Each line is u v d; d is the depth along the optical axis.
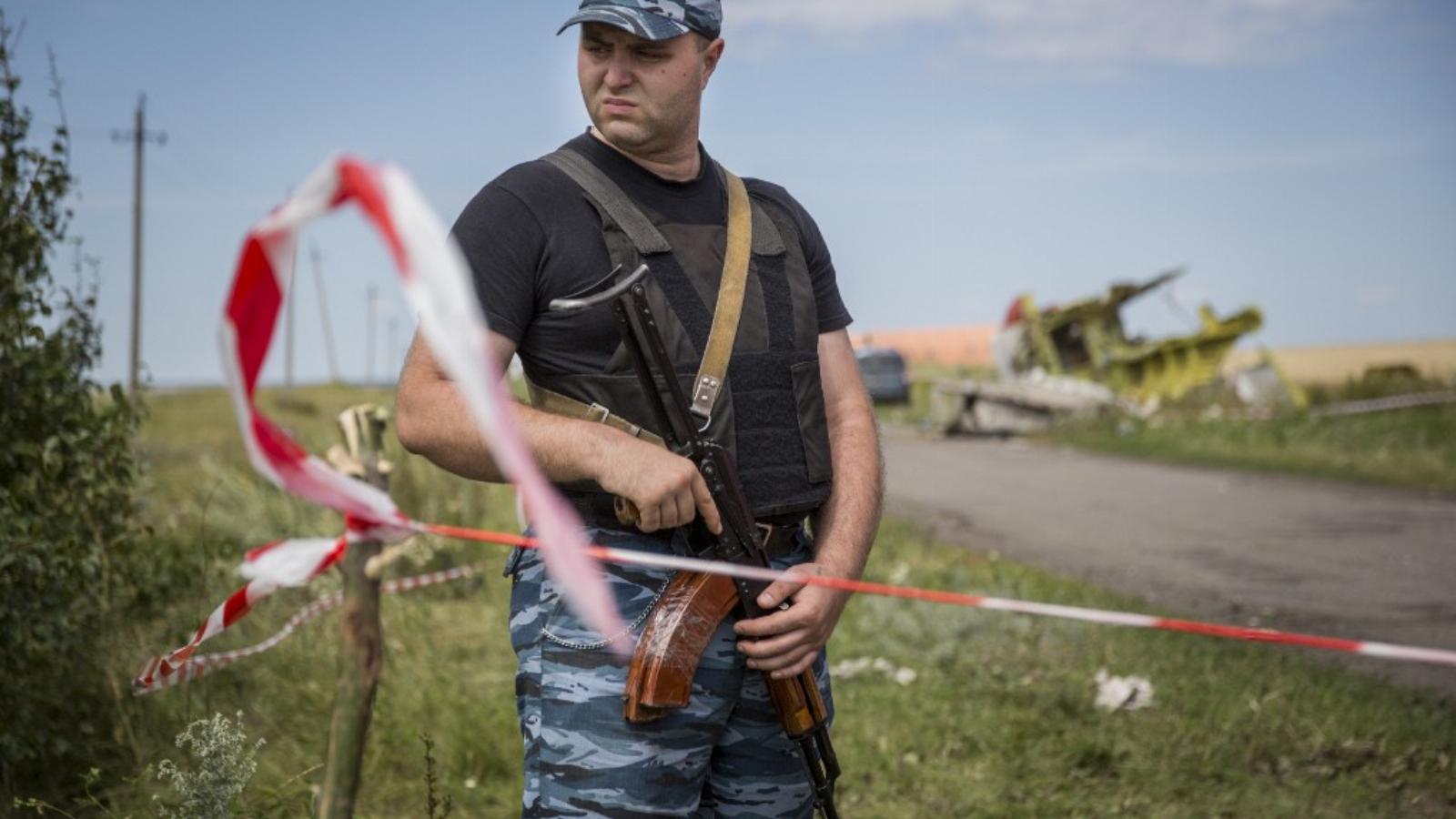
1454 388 21.58
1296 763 4.89
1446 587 8.45
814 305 2.61
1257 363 22.44
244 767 3.15
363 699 3.00
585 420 2.38
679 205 2.50
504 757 4.75
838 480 2.66
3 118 4.29
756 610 2.41
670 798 2.36
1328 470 15.72
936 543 10.16
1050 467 17.69
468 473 2.35
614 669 2.35
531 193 2.40
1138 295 24.92
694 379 2.42
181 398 34.81
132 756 4.38
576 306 2.21
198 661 3.10
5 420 4.27
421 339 2.40
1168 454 18.47
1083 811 4.47
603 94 2.43
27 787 4.12
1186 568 9.27
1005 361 26.80
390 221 1.00
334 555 2.54
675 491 2.26
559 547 1.06
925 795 4.60
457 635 6.52
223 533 7.53
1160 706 5.48
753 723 2.50
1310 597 8.16
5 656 4.07
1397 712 5.35
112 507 4.71
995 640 6.54
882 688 5.78
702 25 2.43
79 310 4.55
